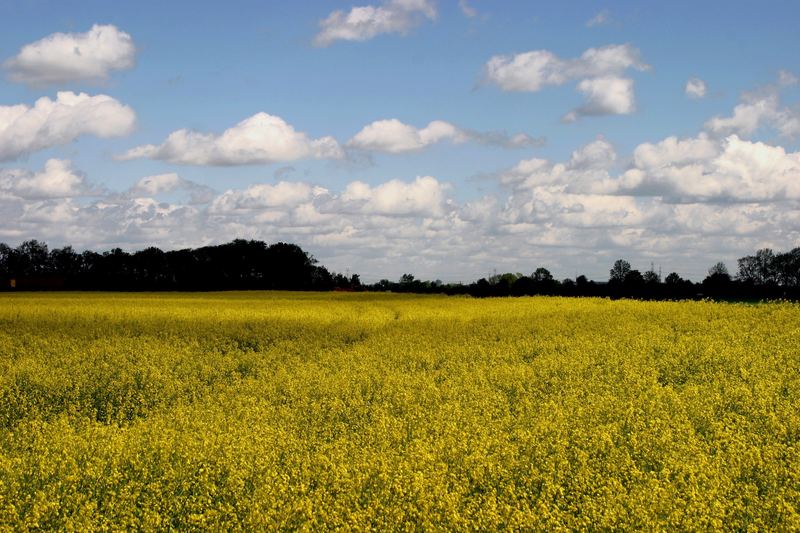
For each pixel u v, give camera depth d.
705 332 25.39
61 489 9.62
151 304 48.81
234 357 23.66
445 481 9.80
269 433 12.22
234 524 8.93
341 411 14.73
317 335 29.02
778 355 19.75
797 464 10.34
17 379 18.98
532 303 43.03
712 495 9.09
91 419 15.55
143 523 8.95
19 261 161.38
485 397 15.48
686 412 13.73
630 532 8.28
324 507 9.09
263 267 119.12
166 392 17.89
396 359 21.97
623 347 22.28
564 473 10.14
